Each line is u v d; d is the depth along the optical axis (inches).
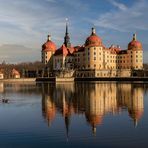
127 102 2930.6
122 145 1328.7
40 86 6353.3
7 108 2544.3
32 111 2337.6
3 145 1349.7
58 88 5482.3
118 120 1882.4
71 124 1780.3
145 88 5132.9
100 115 2094.0
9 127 1702.8
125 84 6722.4
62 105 2733.8
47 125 1753.2
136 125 1715.1
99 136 1480.1
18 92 4507.9
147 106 2588.6
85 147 1311.5
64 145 1342.3
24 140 1424.7
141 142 1366.9
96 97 3521.2
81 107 2568.9
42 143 1375.5
